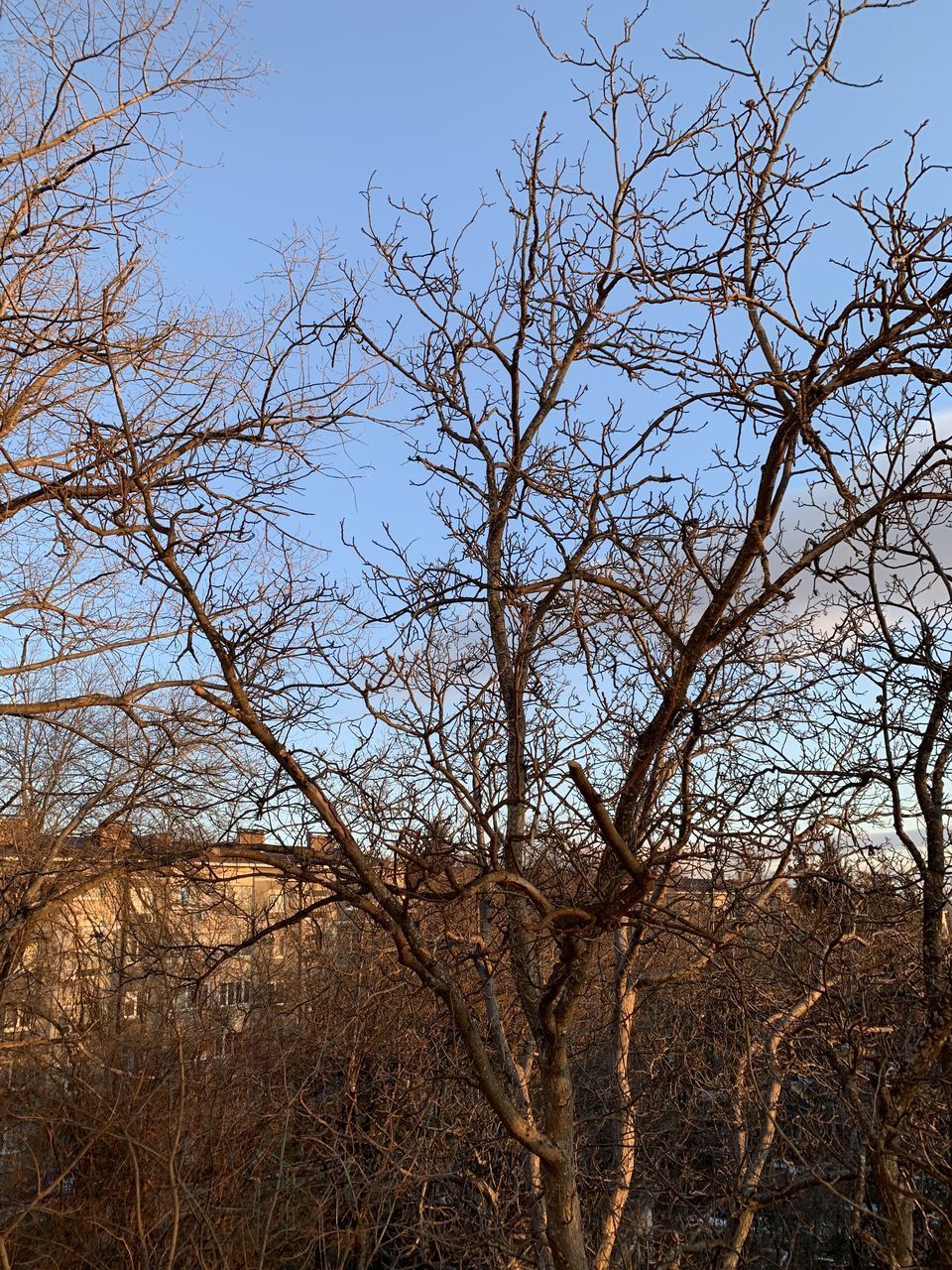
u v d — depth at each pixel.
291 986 10.89
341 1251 9.27
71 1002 10.23
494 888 5.07
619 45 5.97
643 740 4.59
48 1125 9.20
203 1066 10.30
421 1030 9.08
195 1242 8.95
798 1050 6.47
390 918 4.82
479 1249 7.50
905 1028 6.46
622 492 5.14
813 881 5.63
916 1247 6.19
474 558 5.94
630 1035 7.66
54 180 6.94
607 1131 8.77
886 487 5.28
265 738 4.71
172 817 7.48
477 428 6.64
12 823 10.86
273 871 5.06
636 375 4.85
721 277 4.43
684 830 4.34
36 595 7.78
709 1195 7.24
